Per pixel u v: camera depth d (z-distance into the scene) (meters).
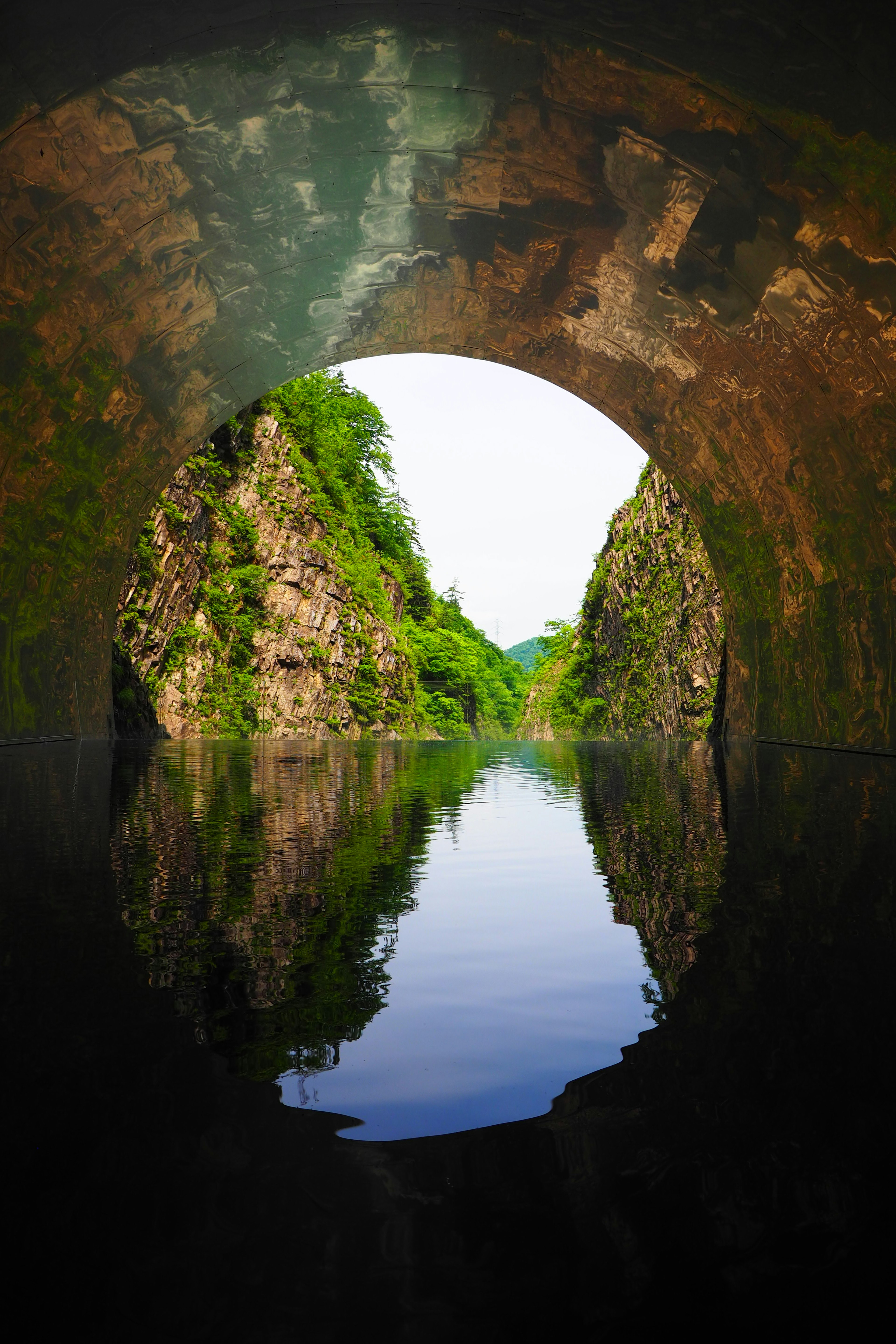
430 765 13.49
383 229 14.21
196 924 3.05
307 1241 1.22
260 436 46.69
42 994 2.29
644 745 25.05
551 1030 2.04
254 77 10.57
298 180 12.60
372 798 7.61
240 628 42.78
